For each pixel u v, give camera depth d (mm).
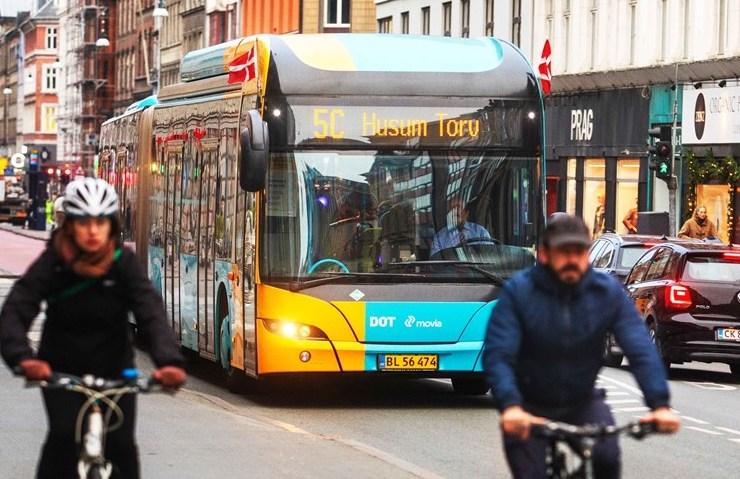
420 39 35875
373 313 34156
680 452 29234
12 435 27266
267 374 34719
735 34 85438
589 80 100000
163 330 15398
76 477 15883
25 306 15422
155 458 24984
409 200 34531
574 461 20578
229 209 37406
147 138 49062
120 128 54906
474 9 117875
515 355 14625
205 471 23781
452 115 34812
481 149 34875
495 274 34656
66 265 15500
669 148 73125
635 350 14539
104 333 15820
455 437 30375
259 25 162250
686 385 43781
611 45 99875
